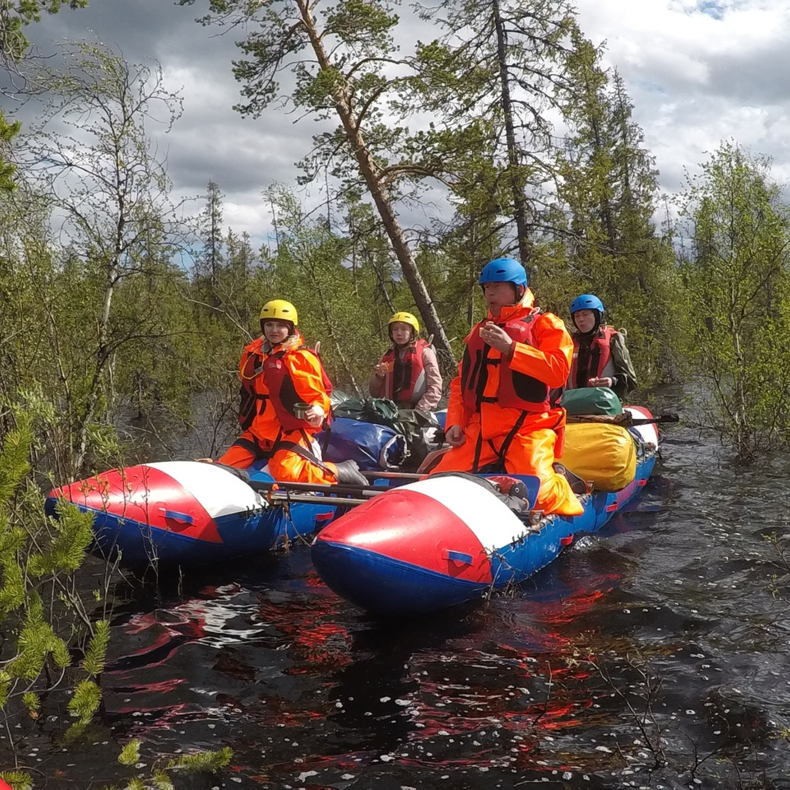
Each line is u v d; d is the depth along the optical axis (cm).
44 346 632
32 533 405
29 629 258
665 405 1433
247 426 640
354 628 429
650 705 324
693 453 938
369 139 1452
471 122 1552
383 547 412
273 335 616
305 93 1380
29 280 650
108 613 453
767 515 640
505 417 549
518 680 355
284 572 538
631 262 1927
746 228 941
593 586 480
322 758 293
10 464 254
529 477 532
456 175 1484
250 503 567
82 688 274
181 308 1066
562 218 1631
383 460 732
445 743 301
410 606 425
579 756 288
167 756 295
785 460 867
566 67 1666
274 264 1501
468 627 423
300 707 335
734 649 375
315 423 612
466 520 456
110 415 754
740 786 265
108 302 829
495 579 460
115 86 802
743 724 305
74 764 290
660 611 429
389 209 1521
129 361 995
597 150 2508
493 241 1722
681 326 1069
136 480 533
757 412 938
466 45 1664
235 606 468
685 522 628
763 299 969
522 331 532
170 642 410
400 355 878
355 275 1892
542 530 504
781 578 479
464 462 564
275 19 1433
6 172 427
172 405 1091
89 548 497
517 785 271
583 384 769
